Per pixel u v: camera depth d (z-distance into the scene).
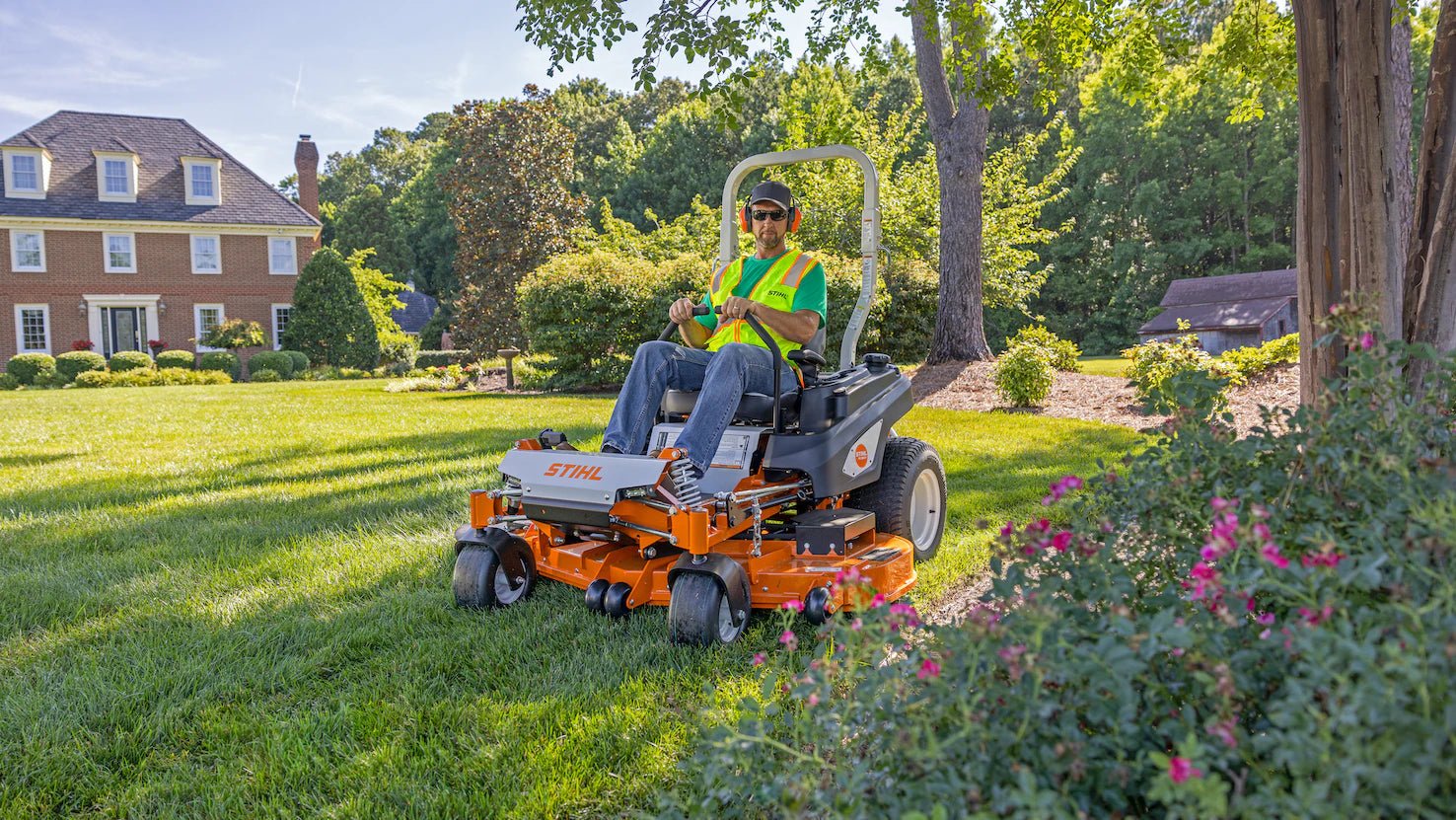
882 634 1.70
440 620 3.53
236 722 2.67
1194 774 1.22
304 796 2.24
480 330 28.94
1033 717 1.51
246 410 12.81
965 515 5.17
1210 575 1.55
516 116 29.23
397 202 55.03
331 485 6.43
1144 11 8.97
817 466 3.62
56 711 2.71
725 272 4.23
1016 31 7.43
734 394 3.51
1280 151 38.75
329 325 28.58
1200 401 2.17
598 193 45.53
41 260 28.25
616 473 3.14
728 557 3.20
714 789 1.75
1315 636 1.31
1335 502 1.87
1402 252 2.84
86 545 4.77
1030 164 40.28
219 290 30.53
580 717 2.61
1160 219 40.81
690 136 42.62
